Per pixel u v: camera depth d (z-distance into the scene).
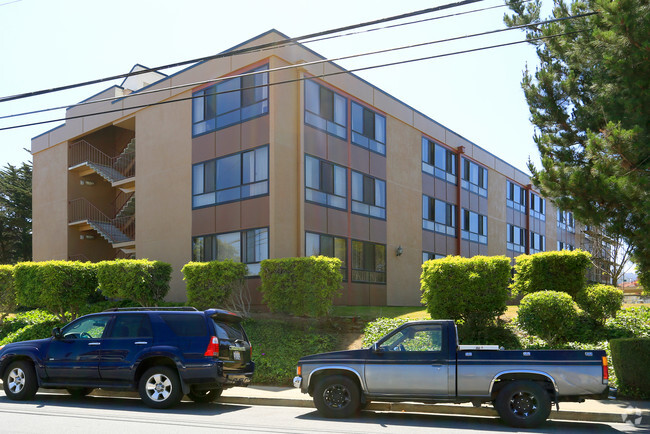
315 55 24.28
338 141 25.28
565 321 13.84
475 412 10.59
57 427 8.64
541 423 9.16
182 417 9.83
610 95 13.21
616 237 13.46
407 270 29.33
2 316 23.30
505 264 15.28
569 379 9.16
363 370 10.02
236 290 19.78
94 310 21.77
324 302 17.91
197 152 25.09
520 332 15.34
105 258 32.41
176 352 10.73
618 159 11.65
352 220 25.78
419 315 18.88
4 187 46.34
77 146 31.81
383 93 28.47
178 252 25.42
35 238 33.34
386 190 28.28
